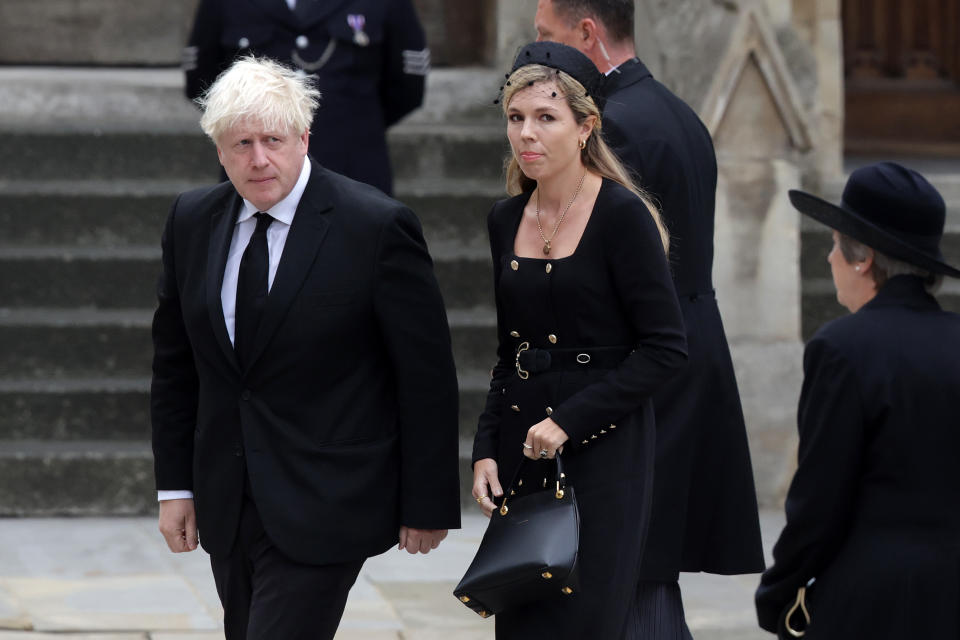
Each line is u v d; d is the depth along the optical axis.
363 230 10.01
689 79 19.58
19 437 19.67
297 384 9.98
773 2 22.72
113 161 23.41
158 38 28.58
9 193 22.22
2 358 20.41
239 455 10.05
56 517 18.84
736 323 19.94
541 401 10.19
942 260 9.10
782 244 19.89
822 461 8.63
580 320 10.11
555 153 9.93
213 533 10.20
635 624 11.43
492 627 14.80
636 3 20.44
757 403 19.81
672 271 11.82
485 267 22.17
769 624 9.35
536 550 9.52
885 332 8.69
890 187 8.95
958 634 8.44
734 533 11.98
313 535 9.87
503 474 10.34
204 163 23.62
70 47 28.44
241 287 10.02
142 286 21.58
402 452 10.22
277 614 9.88
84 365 20.56
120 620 14.73
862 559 8.60
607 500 9.96
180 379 10.70
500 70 26.30
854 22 32.03
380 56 18.61
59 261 21.44
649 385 9.87
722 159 19.66
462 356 21.25
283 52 18.05
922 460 8.52
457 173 24.27
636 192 10.49
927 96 32.09
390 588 16.05
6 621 14.59
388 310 10.02
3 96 24.92
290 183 9.90
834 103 25.61
